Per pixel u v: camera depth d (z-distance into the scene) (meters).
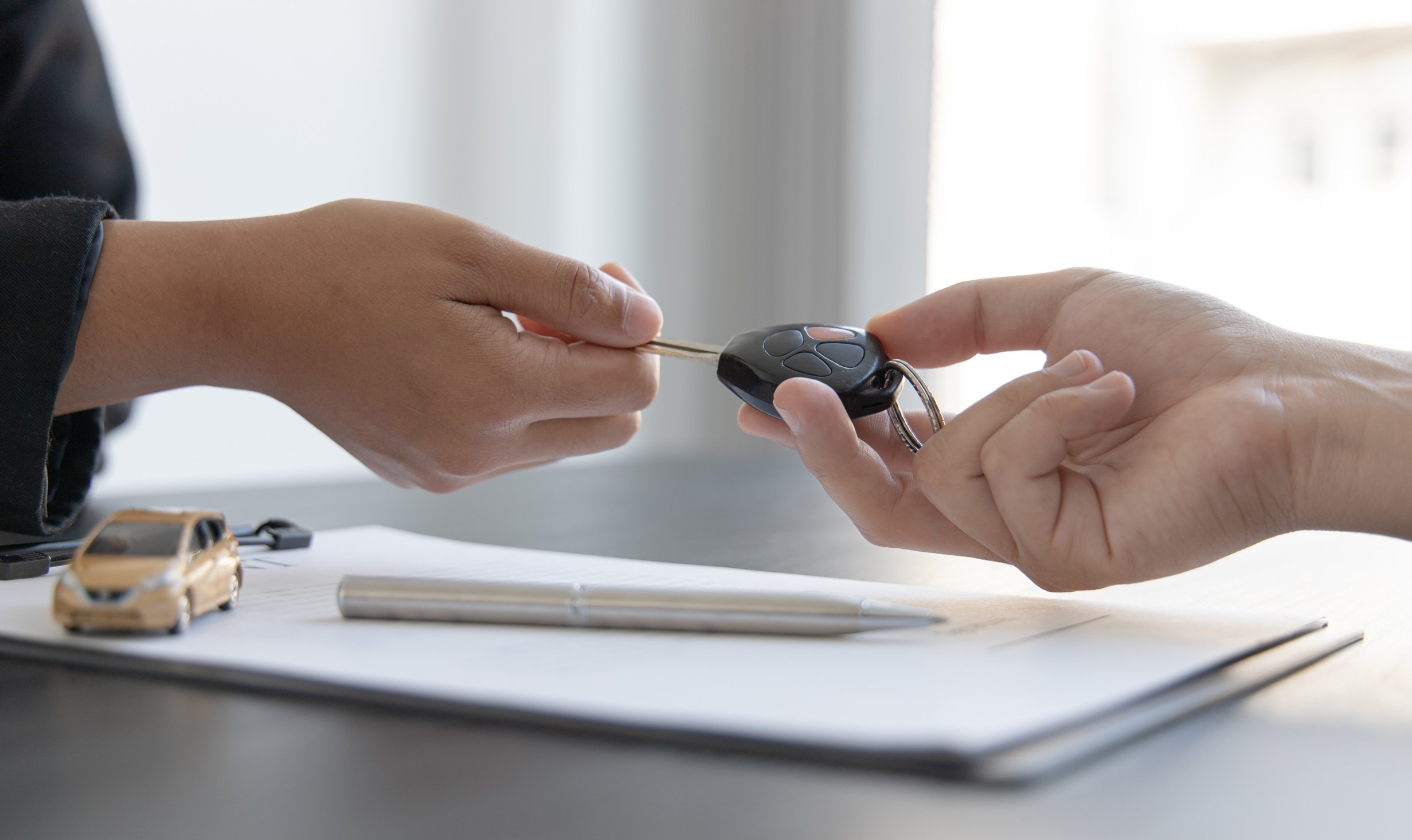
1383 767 0.43
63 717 0.45
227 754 0.43
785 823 0.40
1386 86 1.91
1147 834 0.40
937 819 0.41
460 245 0.62
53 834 0.40
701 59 2.40
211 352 0.64
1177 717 0.45
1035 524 0.54
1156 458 0.54
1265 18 1.97
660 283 2.36
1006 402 0.54
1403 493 0.52
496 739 0.44
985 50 2.12
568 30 2.17
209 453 1.72
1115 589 0.62
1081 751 0.43
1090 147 2.06
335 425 0.66
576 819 0.40
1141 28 2.03
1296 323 1.99
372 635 0.50
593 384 0.64
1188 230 2.04
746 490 1.09
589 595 0.51
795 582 0.60
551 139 2.15
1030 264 2.10
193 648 0.48
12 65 0.93
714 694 0.45
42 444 0.60
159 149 1.62
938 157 2.16
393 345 0.63
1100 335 0.58
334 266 0.63
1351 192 1.95
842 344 0.61
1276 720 0.46
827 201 2.29
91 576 0.49
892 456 0.65
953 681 0.46
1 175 0.93
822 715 0.44
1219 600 0.60
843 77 2.26
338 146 1.84
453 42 1.99
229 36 1.70
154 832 0.40
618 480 1.19
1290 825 0.41
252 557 0.64
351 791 0.41
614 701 0.44
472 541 0.74
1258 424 0.53
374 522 0.83
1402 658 0.51
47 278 0.60
